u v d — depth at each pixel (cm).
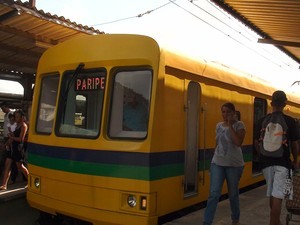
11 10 748
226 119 553
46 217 664
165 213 546
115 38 557
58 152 592
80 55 588
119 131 543
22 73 1371
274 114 494
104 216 532
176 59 570
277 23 905
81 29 884
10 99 1453
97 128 558
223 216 621
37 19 790
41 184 621
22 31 870
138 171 514
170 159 557
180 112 582
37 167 630
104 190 536
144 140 516
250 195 801
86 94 579
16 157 862
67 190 576
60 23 827
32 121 658
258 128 512
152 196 511
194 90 645
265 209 668
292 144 486
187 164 625
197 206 684
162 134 535
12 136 861
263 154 492
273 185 482
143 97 531
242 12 841
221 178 551
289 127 484
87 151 556
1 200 739
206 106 661
